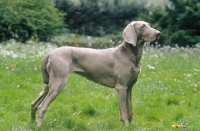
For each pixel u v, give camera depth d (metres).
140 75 10.80
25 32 18.62
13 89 9.15
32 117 7.01
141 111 7.81
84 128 6.82
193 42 18.09
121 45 6.77
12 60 11.80
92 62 6.73
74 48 6.77
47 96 6.61
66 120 7.01
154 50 14.47
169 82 9.98
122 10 27.38
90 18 26.92
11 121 7.11
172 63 12.32
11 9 17.61
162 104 8.16
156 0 29.38
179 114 7.50
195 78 10.44
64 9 26.36
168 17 19.31
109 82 6.80
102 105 8.17
